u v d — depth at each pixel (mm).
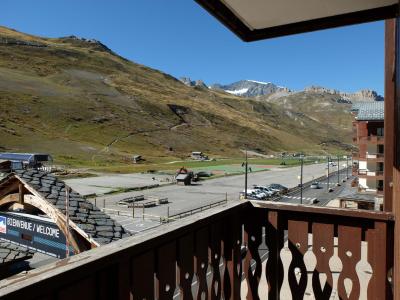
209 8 3770
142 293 2334
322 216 3512
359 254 3385
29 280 1632
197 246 2951
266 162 168125
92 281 1997
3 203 10844
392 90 4316
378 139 41375
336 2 3727
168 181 83875
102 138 160750
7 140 120938
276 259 3633
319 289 3514
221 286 3367
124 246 2160
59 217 9055
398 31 3111
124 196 61219
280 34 4383
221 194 65375
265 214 3678
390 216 3252
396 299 2930
